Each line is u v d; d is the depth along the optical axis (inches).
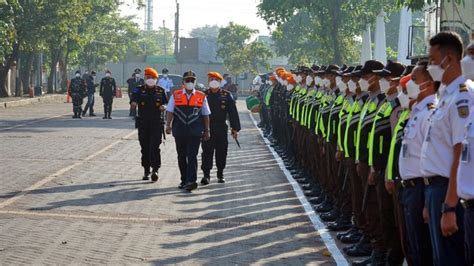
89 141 1091.9
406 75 371.9
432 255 321.7
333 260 436.1
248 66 3764.8
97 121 1518.2
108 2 3031.5
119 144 1059.3
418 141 320.2
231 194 665.6
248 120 1704.0
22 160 852.6
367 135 432.8
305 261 432.8
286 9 2145.7
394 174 362.0
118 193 652.7
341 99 543.8
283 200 636.1
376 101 431.5
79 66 3878.0
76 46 2997.0
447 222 279.6
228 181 744.3
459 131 277.1
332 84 577.3
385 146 404.5
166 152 984.3
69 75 4375.0
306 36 2851.9
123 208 582.9
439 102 298.8
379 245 418.9
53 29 2278.5
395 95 404.2
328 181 572.1
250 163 893.8
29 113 1770.4
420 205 321.1
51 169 785.6
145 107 722.8
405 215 331.6
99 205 591.8
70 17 2319.1
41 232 489.7
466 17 858.1
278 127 1002.1
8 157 876.0
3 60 2117.4
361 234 467.5
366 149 432.8
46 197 620.4
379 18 1871.3
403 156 326.6
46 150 958.4
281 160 921.5
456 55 289.9
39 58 2844.5
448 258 292.7
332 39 2234.3
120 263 416.5
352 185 472.7
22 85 2733.8
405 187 326.6
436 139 297.1
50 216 542.6
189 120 678.5
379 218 422.0
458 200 278.1
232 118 733.9
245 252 451.2
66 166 813.9
